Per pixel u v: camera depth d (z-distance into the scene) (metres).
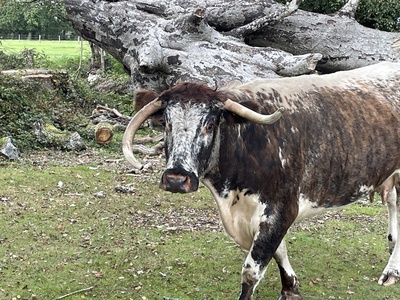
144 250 6.52
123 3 12.11
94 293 5.47
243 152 4.60
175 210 8.11
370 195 5.73
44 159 10.73
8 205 7.84
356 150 5.12
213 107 4.34
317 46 12.68
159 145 11.53
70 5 12.28
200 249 6.62
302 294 5.59
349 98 5.28
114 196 8.62
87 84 18.22
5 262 6.03
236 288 5.68
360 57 12.59
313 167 4.94
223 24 12.49
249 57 11.17
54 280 5.69
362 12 16.58
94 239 6.81
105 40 12.20
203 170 4.38
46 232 6.95
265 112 4.78
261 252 4.71
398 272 5.93
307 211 5.08
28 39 51.94
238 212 4.81
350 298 5.56
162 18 11.78
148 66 11.06
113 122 14.36
